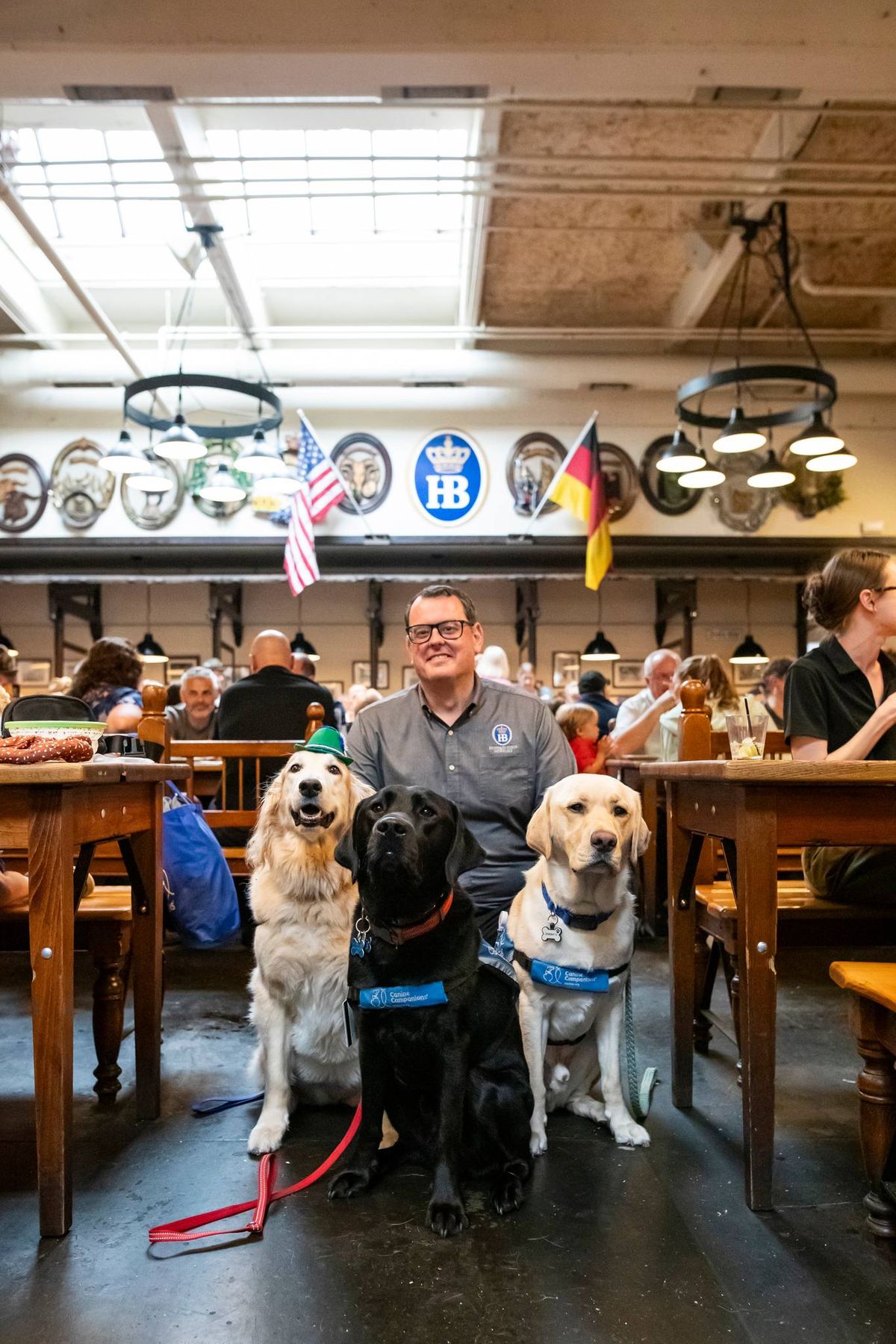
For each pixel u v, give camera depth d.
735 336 11.27
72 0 5.77
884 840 2.01
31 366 10.90
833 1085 2.79
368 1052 2.13
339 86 6.20
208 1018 3.55
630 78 6.10
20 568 11.25
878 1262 1.78
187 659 12.32
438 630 2.78
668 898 2.61
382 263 10.79
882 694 2.71
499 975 2.24
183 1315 1.61
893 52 5.88
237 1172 2.20
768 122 7.79
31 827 1.88
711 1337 1.54
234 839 4.46
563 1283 1.71
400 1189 2.11
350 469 11.45
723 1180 2.12
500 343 11.47
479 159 7.65
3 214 9.61
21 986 4.11
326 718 4.61
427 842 2.04
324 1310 1.63
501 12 5.80
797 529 11.54
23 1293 1.68
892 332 10.59
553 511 11.45
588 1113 2.51
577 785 2.24
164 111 6.99
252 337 10.80
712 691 5.00
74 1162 2.26
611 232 9.33
